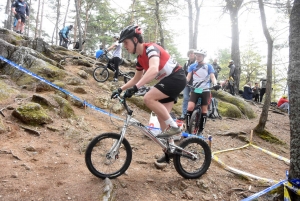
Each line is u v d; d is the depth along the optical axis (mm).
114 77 8266
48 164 3240
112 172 3246
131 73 9117
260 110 10914
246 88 13727
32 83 5750
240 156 4949
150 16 11086
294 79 3203
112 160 3400
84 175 3096
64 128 4309
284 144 6332
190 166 3705
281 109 12438
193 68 5305
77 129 4469
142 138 4824
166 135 3141
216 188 3365
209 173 3756
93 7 21688
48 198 2570
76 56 9469
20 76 6094
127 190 2939
